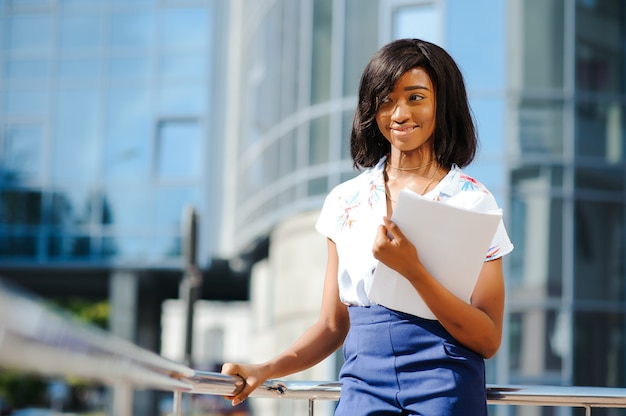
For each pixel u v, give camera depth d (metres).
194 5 26.58
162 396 26.95
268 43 21.14
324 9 17.97
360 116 2.91
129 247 26.28
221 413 26.73
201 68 26.45
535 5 16.47
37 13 27.08
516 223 16.34
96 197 26.50
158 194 26.30
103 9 26.88
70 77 26.86
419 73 2.79
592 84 16.61
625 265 16.58
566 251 16.38
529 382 16.12
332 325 3.00
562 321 16.27
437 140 2.84
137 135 26.53
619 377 16.41
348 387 2.73
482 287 2.71
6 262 26.50
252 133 22.30
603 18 16.75
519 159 16.38
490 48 16.44
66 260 26.41
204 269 26.42
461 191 2.77
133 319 26.36
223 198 26.12
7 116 26.95
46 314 1.37
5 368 1.29
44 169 26.72
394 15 16.94
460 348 2.62
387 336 2.66
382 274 2.61
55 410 40.50
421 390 2.61
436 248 2.53
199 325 66.00
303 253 18.48
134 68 26.67
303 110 18.34
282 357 2.97
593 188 16.55
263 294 23.47
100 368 1.62
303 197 18.20
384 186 2.85
